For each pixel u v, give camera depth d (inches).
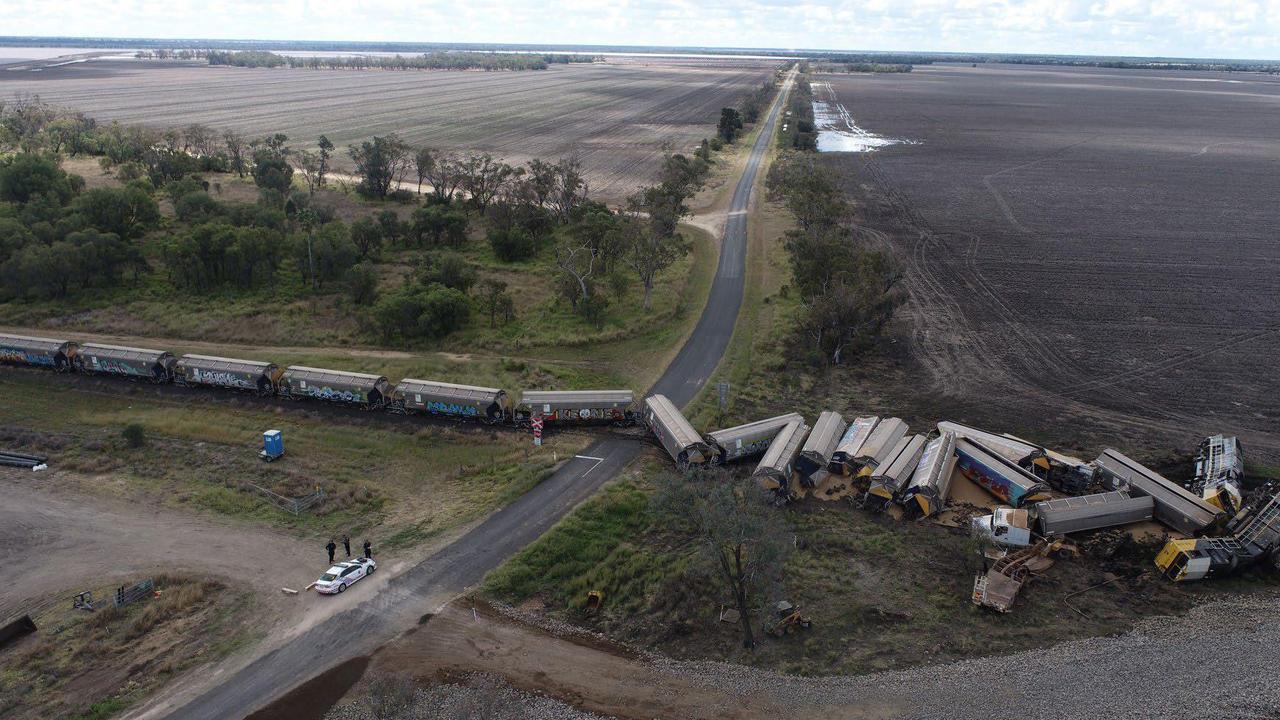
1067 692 1817.2
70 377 3668.8
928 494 2546.8
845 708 1787.6
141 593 2182.6
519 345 3993.6
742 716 1772.9
